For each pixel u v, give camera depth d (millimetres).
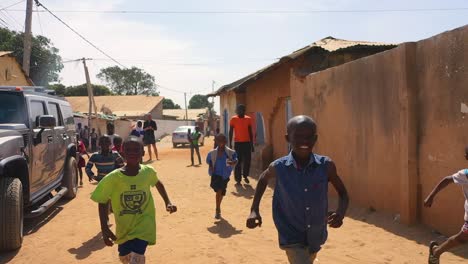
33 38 38656
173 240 6500
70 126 9922
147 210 4141
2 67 19500
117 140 7891
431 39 6176
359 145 8023
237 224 7418
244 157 11562
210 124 55375
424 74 6348
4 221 5824
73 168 9781
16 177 6500
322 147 9602
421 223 6484
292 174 3346
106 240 4023
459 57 5633
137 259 3957
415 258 5406
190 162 18438
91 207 8898
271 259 5570
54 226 7406
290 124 3318
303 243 3389
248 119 11492
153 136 19562
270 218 7789
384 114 7164
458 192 5688
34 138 7035
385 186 7211
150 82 94375
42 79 40500
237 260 5559
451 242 4598
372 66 7492
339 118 8758
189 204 9156
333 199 8906
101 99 53938
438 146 6062
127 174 4102
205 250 5988
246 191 10578
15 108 7000
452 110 5785
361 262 5348
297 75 11055
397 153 6832
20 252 6012
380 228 6672
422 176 6426
